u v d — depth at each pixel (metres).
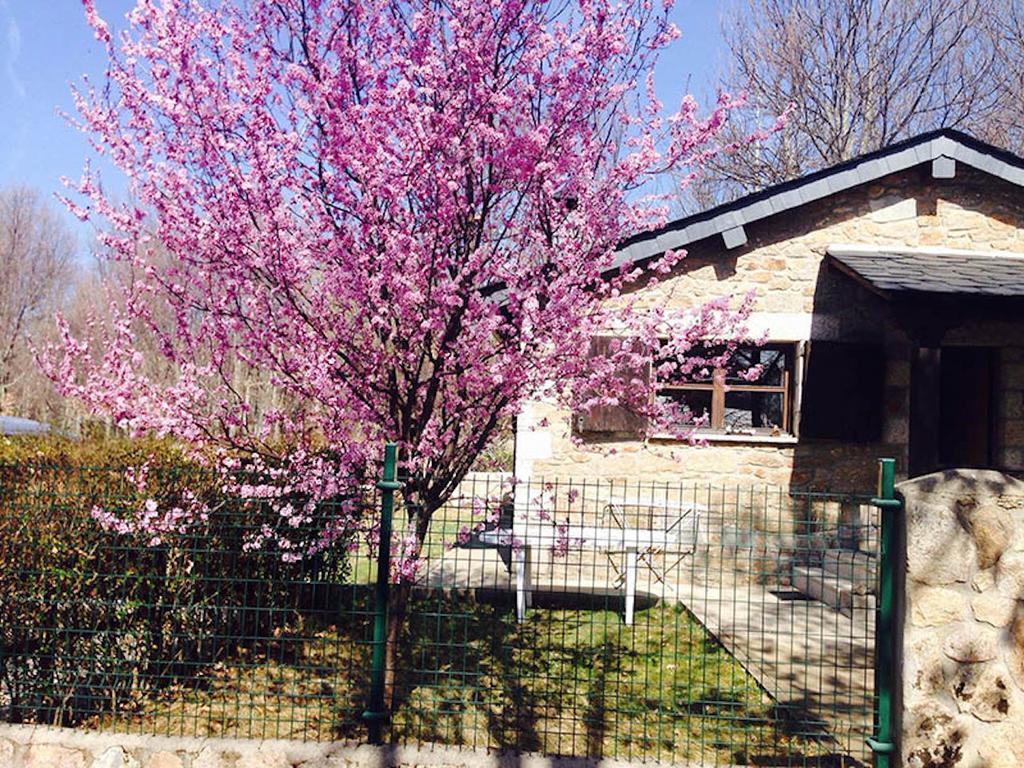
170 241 4.67
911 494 4.15
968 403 9.86
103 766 4.09
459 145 4.61
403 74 4.80
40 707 4.32
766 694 5.26
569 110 4.97
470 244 4.91
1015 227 9.22
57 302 34.22
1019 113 19.70
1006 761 3.99
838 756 4.32
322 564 6.17
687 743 4.34
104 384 4.57
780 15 20.86
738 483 8.85
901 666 4.07
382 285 4.59
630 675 5.58
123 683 4.63
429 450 4.66
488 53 4.74
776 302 9.03
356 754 4.05
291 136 4.38
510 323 4.96
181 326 4.88
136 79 4.49
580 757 4.04
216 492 5.11
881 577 4.18
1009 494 4.13
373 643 4.21
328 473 4.59
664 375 5.65
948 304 7.59
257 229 4.54
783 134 20.89
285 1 4.80
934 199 9.22
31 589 4.44
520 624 6.86
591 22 4.89
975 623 4.06
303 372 4.81
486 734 4.49
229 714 4.65
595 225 5.29
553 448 8.78
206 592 5.27
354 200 4.66
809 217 9.15
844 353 8.89
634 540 6.46
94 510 4.38
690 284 8.99
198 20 4.68
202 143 4.49
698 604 7.77
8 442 6.52
